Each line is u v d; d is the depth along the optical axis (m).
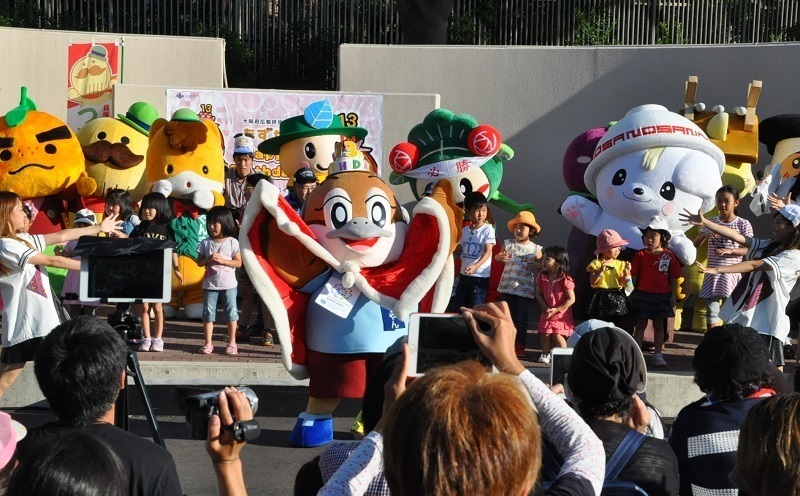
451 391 1.89
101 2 18.39
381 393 3.33
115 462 2.00
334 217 6.46
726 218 9.73
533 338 10.34
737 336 3.54
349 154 7.07
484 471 1.81
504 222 13.60
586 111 13.35
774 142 11.38
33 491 1.92
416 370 3.12
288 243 6.49
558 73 13.40
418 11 17.61
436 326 3.12
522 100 13.50
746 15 18.72
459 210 6.55
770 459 2.43
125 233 9.77
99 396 3.02
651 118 9.77
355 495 2.27
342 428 7.71
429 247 6.50
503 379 1.95
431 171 10.37
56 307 6.82
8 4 18.06
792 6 18.80
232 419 2.51
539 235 13.55
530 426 1.88
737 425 3.39
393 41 18.84
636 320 9.16
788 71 12.57
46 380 3.01
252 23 18.62
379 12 18.77
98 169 11.30
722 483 3.34
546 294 8.76
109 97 13.92
